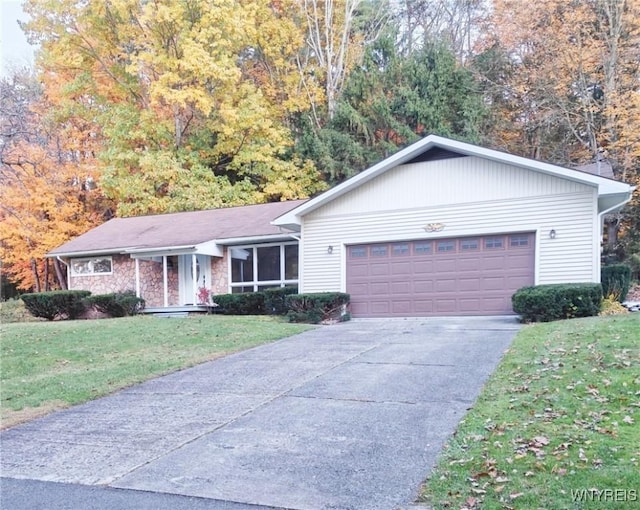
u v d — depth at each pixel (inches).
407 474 145.1
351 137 936.3
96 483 150.9
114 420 211.6
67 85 882.1
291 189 897.5
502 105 908.0
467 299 477.1
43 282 978.7
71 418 217.8
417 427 181.5
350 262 528.4
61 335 420.5
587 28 775.1
